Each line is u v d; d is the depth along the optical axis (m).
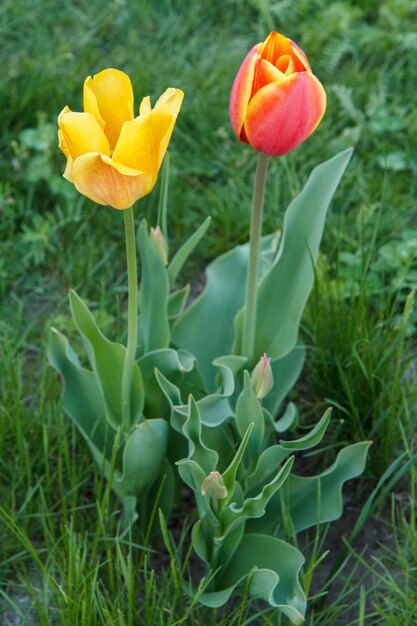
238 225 1.21
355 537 0.96
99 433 0.94
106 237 1.21
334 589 0.92
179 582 0.86
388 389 0.99
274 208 1.19
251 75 0.78
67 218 1.20
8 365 1.03
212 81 1.37
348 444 1.01
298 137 0.80
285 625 0.88
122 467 0.93
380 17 1.50
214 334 0.98
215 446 0.90
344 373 1.01
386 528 0.96
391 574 0.93
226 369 0.88
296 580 0.84
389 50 1.46
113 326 1.12
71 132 0.74
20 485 0.97
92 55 1.42
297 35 1.48
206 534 0.86
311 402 1.05
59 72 1.37
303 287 0.91
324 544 0.96
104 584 0.91
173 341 0.97
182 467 0.84
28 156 1.28
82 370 0.93
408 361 1.01
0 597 0.92
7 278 1.18
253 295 0.89
